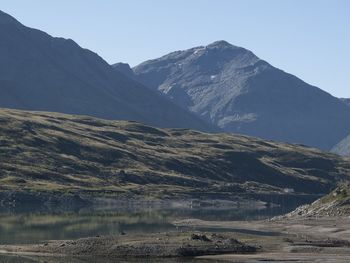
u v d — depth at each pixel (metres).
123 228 151.88
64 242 115.44
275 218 186.62
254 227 159.50
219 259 100.31
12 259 99.94
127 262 96.56
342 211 176.50
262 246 113.06
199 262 96.81
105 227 154.25
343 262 96.69
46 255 104.38
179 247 106.12
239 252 107.88
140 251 104.69
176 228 154.62
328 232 142.88
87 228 150.62
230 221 182.00
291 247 112.38
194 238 114.12
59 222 169.25
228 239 113.44
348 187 190.88
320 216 175.88
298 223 163.62
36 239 125.06
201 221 179.38
